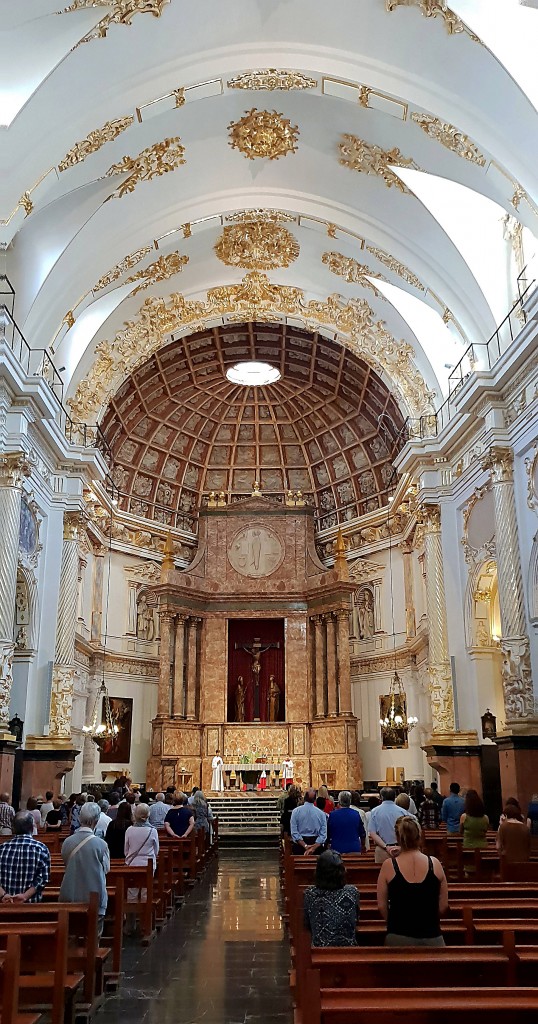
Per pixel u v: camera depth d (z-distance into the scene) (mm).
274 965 8258
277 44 14609
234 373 28891
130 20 13148
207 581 30828
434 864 5297
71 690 20203
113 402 26438
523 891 7078
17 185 14789
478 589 19812
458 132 14805
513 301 17797
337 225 19766
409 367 22672
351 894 5535
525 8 12359
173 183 18375
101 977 7078
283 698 30547
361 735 28625
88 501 23016
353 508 30641
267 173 18875
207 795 26656
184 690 29094
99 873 7352
